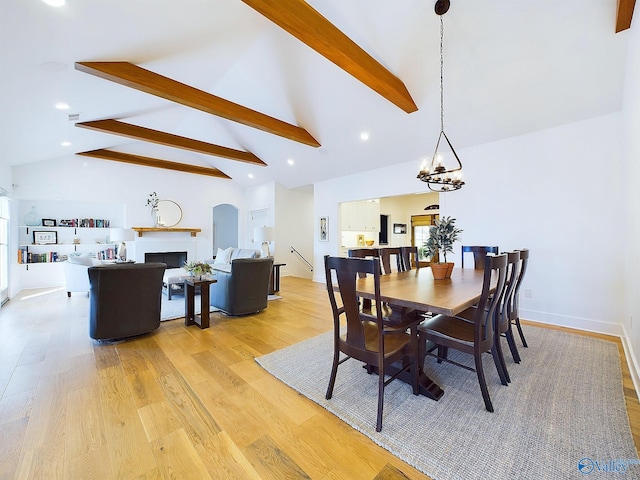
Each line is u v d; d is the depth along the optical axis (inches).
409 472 53.5
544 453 57.1
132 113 187.0
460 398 77.1
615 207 123.2
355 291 67.8
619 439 60.7
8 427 65.3
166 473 53.3
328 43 99.5
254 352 108.4
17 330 133.2
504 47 110.0
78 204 258.7
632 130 94.7
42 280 235.1
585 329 131.4
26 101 123.1
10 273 201.9
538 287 144.4
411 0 99.6
